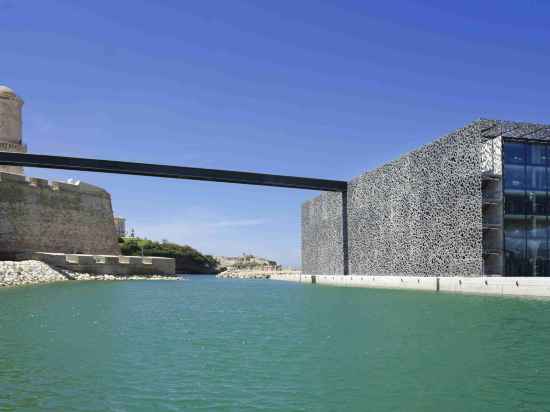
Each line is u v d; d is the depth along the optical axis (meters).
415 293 42.09
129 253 120.31
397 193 53.62
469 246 42.44
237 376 14.21
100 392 12.73
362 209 61.66
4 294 40.06
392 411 11.48
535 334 20.05
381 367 15.15
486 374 14.27
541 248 42.28
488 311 26.98
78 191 78.50
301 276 77.56
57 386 13.22
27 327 22.53
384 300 36.00
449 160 45.38
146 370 14.88
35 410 11.41
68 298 37.00
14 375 14.23
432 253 47.31
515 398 12.25
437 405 11.81
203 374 14.44
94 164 63.38
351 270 64.38
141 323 24.55
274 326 23.56
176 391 12.86
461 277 41.66
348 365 15.41
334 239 69.81
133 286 54.44
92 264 66.38
